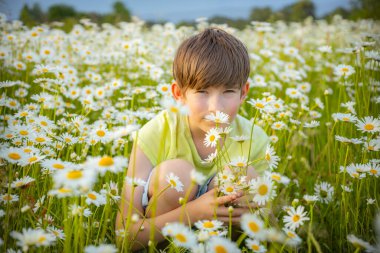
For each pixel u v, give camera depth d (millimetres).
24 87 2666
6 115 1958
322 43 5133
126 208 1511
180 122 1706
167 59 4016
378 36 2141
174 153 1690
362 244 970
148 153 1691
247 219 1000
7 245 1175
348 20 6012
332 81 3557
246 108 2805
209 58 1556
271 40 5430
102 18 6258
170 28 4668
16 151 1255
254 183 1193
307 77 3852
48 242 990
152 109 2303
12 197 1244
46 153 1543
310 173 2062
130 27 4770
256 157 1734
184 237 1015
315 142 2504
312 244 1499
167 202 1466
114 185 1423
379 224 954
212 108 1531
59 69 2389
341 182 1806
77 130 1910
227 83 1556
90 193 1202
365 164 1495
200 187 1629
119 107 2602
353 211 1587
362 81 2045
